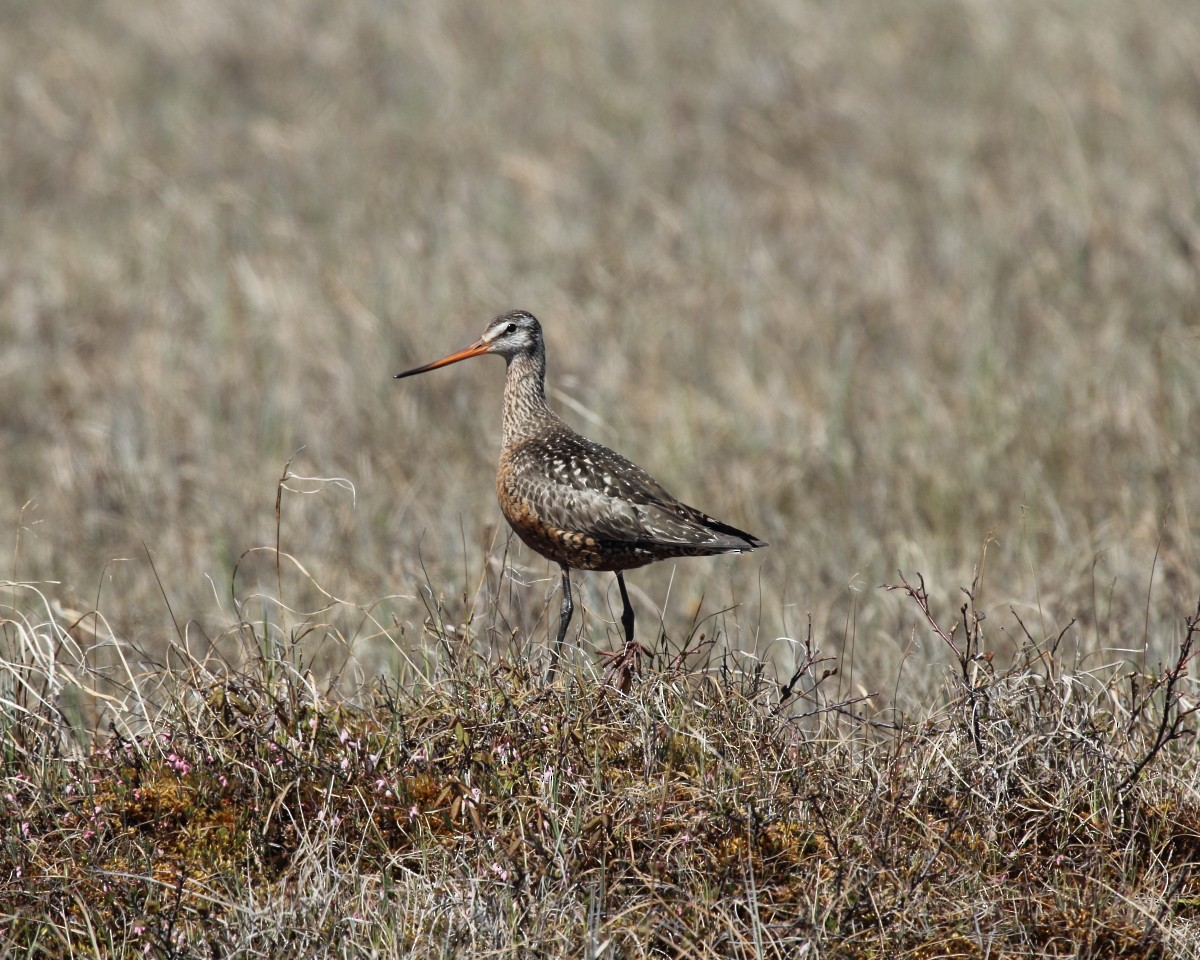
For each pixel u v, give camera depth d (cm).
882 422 2167
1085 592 1650
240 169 3406
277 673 1295
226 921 1012
